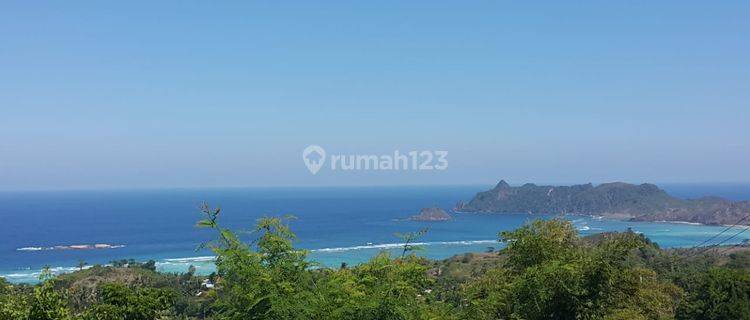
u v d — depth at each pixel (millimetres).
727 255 65312
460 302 12078
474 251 119562
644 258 46781
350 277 9711
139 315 12945
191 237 158250
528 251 16688
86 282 50969
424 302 10453
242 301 8641
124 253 127688
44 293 10766
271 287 8461
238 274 8695
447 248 128125
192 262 101312
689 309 27656
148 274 56406
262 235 9367
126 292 13125
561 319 13750
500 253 17531
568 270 13625
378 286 9461
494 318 13516
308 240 140125
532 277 14086
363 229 173375
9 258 122250
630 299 14953
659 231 167500
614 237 15875
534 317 13805
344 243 132500
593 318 13758
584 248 16359
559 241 16859
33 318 10523
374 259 10641
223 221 148125
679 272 39219
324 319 8688
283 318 8188
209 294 9383
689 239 139625
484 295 13312
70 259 118625
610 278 14055
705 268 49250
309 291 8945
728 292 27047
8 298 10703
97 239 158125
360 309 8969
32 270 101312
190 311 24203
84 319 11992
